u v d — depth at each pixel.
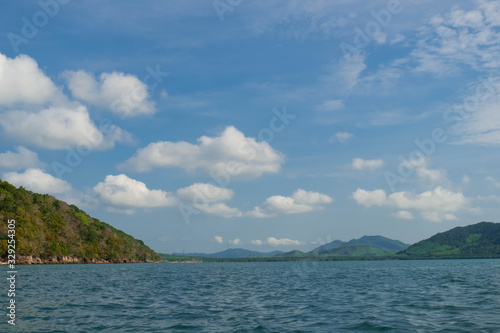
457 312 29.16
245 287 54.72
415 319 26.41
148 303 36.16
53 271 104.12
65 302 36.16
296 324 25.22
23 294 42.41
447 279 68.62
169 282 65.00
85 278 73.94
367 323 25.14
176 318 27.75
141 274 94.06
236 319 27.30
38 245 179.25
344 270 122.88
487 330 22.44
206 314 29.58
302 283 62.28
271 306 34.06
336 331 22.83
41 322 25.64
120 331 23.06
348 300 38.00
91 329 23.56
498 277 73.19
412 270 118.12
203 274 96.88
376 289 49.75
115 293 45.28
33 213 186.12
